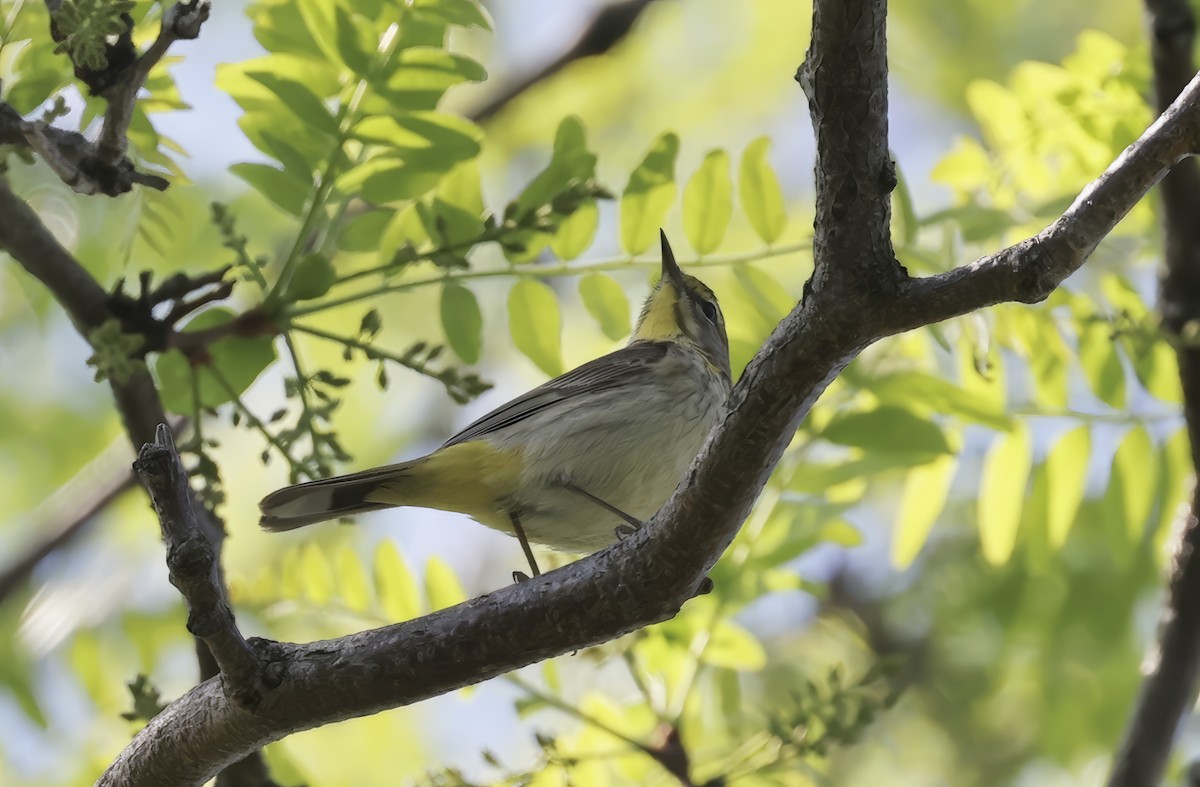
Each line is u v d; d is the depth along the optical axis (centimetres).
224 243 870
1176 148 593
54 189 995
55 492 1507
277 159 888
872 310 608
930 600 1598
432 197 945
